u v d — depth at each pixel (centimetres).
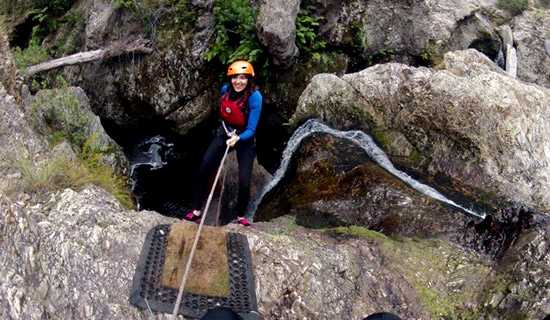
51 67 927
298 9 851
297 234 525
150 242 444
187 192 955
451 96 601
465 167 592
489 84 624
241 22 871
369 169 612
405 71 638
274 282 438
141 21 935
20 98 625
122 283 405
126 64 938
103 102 962
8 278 377
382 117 643
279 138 945
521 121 602
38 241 414
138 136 1017
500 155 586
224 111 528
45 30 1064
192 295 407
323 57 904
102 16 948
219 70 923
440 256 520
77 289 392
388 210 577
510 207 535
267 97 915
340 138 650
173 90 930
